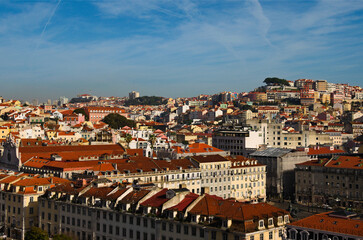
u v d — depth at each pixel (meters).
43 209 179.62
